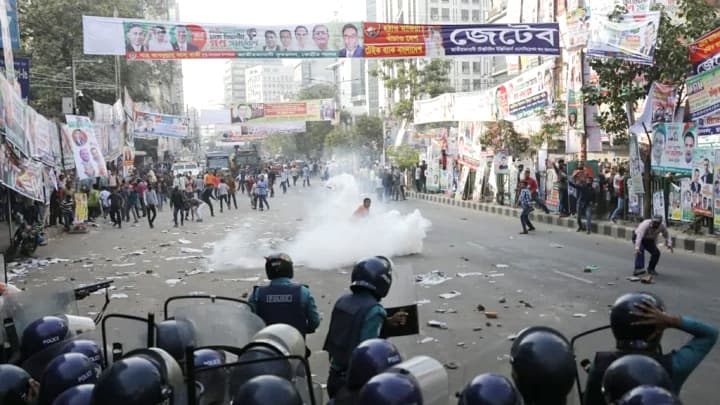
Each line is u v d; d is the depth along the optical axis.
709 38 15.75
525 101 25.44
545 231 20.44
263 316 4.99
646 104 18.25
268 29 18.72
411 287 5.15
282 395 2.83
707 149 16.62
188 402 3.21
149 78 49.88
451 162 35.81
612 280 12.04
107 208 29.47
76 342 3.98
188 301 5.27
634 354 2.89
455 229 21.45
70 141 23.11
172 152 93.50
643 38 17.02
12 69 16.39
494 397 2.60
